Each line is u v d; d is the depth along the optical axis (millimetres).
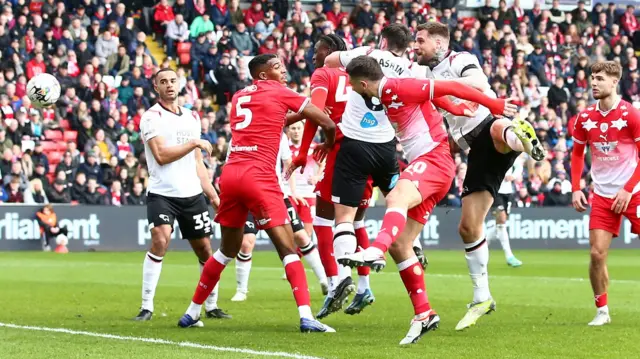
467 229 16031
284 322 16891
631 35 59750
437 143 14625
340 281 16406
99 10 48719
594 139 17125
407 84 14172
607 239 16906
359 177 16578
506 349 13562
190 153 17844
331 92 17359
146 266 17406
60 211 41250
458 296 22141
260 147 15375
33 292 22594
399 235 14109
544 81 55312
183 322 15977
